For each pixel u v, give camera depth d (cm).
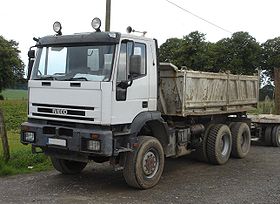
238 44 4800
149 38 897
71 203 769
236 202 789
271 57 5112
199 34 4444
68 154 875
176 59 4409
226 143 1198
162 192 857
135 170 853
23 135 898
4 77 7425
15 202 771
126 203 775
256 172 1067
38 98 883
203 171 1076
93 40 827
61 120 845
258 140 1606
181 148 1057
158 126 952
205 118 1195
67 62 859
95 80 813
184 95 1000
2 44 7494
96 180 961
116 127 832
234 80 1252
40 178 972
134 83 855
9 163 1071
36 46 905
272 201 798
